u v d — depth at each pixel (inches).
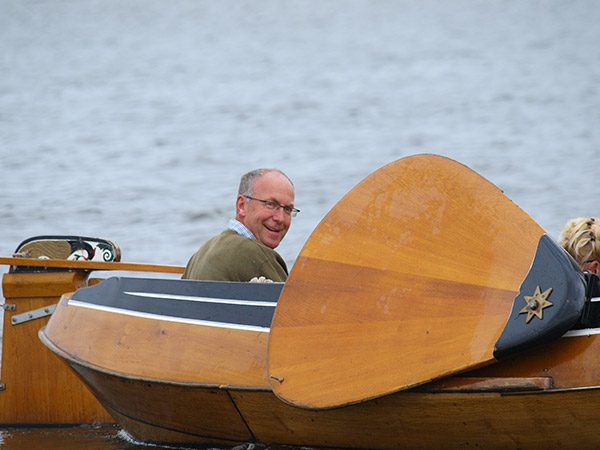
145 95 7298.2
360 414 732.7
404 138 4306.1
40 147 4269.2
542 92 6112.2
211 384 786.2
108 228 2311.8
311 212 2491.4
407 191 763.4
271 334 756.6
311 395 728.3
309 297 757.3
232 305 800.9
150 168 3543.3
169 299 837.8
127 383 843.4
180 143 4350.4
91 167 3595.0
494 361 682.8
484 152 3747.5
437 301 719.7
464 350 692.7
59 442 944.3
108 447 913.5
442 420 707.4
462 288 715.4
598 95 5812.0
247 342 784.3
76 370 898.1
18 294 1018.7
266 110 5861.2
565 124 4512.8
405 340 717.9
